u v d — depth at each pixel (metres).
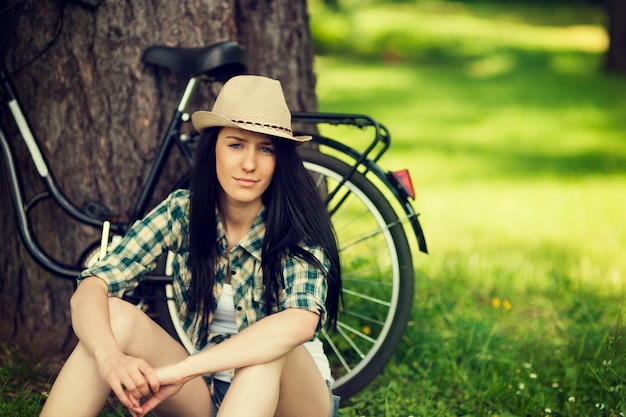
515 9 34.41
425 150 14.80
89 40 5.16
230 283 3.96
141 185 5.30
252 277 3.90
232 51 4.76
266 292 3.87
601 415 4.80
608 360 5.21
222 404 3.60
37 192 5.32
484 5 34.50
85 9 5.14
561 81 22.52
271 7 5.61
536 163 13.81
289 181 3.77
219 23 5.25
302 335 3.66
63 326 5.45
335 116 4.86
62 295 5.43
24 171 5.30
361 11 30.75
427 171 13.23
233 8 5.33
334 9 27.78
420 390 5.18
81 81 5.21
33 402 4.71
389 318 5.02
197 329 4.03
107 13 5.12
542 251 8.77
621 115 18.08
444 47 26.70
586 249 8.90
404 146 15.11
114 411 4.76
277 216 3.79
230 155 3.71
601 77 23.08
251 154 3.70
